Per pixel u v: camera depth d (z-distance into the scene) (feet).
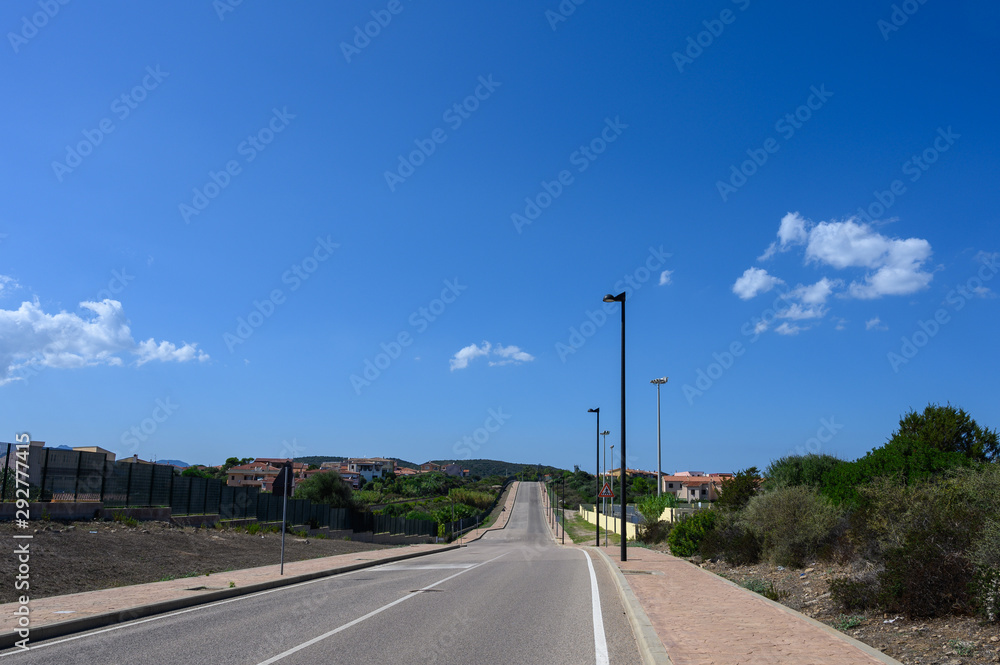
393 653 27.89
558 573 67.51
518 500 441.27
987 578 31.37
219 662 26.13
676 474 439.63
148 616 38.17
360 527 158.61
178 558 65.51
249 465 392.88
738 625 32.09
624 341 83.05
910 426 68.33
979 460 61.31
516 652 28.19
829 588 45.88
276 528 116.98
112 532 71.77
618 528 199.93
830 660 24.58
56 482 76.33
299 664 25.81
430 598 46.55
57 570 50.67
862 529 50.80
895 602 35.01
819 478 87.35
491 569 73.51
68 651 28.25
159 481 94.84
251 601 44.88
